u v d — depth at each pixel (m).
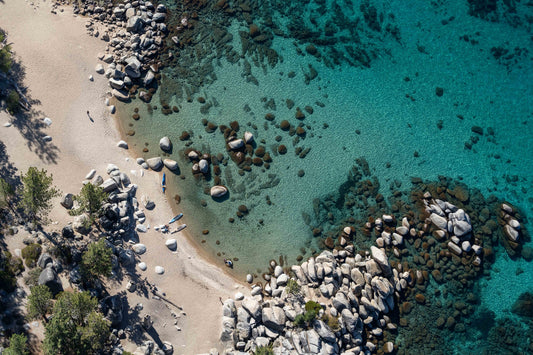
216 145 59.38
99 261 46.66
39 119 55.97
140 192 56.00
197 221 56.56
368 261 55.56
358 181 60.56
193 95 61.09
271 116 61.41
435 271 57.50
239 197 57.94
